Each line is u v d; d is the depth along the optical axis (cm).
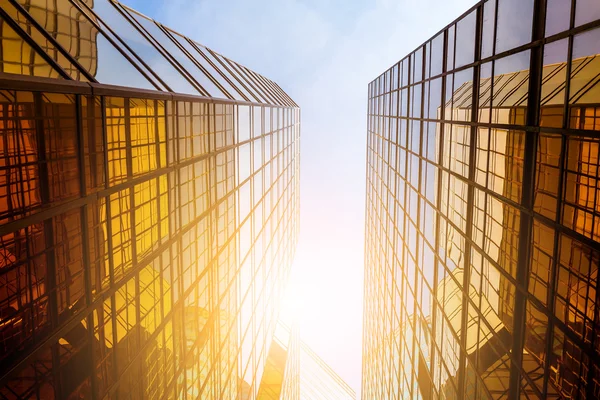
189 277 1783
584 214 884
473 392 1523
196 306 1880
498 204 1353
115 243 1162
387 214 3631
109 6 1859
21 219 792
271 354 4694
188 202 1744
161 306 1499
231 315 2470
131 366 1264
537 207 1095
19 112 791
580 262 893
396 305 3138
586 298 868
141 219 1325
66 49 1106
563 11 995
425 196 2347
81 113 992
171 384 1595
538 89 1115
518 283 1194
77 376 973
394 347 3197
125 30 1761
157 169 1438
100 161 1077
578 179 912
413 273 2577
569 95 959
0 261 744
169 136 1536
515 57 1262
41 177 852
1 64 814
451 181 1884
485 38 1524
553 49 1042
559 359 968
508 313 1256
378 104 4291
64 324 927
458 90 1827
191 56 2459
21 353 796
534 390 1084
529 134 1151
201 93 1992
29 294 818
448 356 1827
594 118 856
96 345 1065
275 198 4006
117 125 1162
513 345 1215
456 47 1862
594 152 854
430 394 2112
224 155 2234
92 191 1041
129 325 1253
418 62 2588
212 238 2078
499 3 1395
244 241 2723
